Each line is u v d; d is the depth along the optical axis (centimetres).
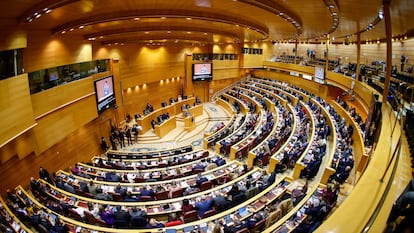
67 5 852
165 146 2027
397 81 1473
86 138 1758
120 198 1070
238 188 1005
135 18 1131
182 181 1166
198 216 918
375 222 328
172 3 1002
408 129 802
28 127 1104
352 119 1580
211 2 967
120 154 1667
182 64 2875
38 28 1186
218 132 2006
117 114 2114
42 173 1240
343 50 3067
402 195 302
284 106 2481
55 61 1347
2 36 934
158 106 2722
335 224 313
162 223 867
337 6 943
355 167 1214
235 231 770
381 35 1853
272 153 1490
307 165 1183
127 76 2205
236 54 3431
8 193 1091
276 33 1952
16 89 1040
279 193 963
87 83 1645
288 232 725
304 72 2859
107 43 1878
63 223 859
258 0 907
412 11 869
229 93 3234
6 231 793
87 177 1312
